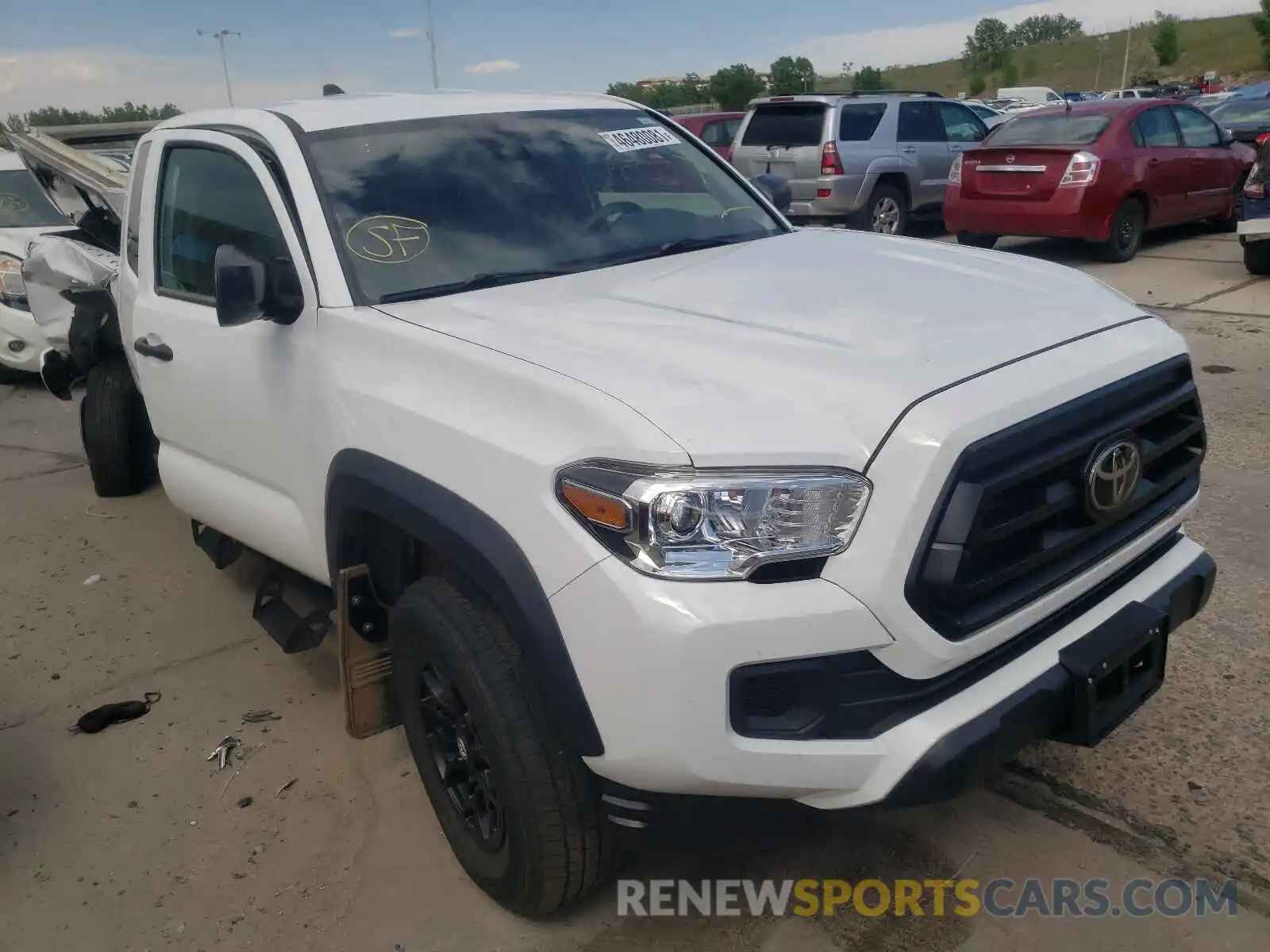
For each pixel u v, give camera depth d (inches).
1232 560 168.4
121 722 148.4
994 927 101.3
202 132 145.6
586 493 84.1
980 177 426.6
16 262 322.0
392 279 119.4
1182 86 1633.9
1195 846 109.6
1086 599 99.7
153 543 212.8
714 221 149.0
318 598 144.2
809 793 84.7
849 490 81.6
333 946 105.0
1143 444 97.9
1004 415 85.4
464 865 110.0
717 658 79.5
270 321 124.9
